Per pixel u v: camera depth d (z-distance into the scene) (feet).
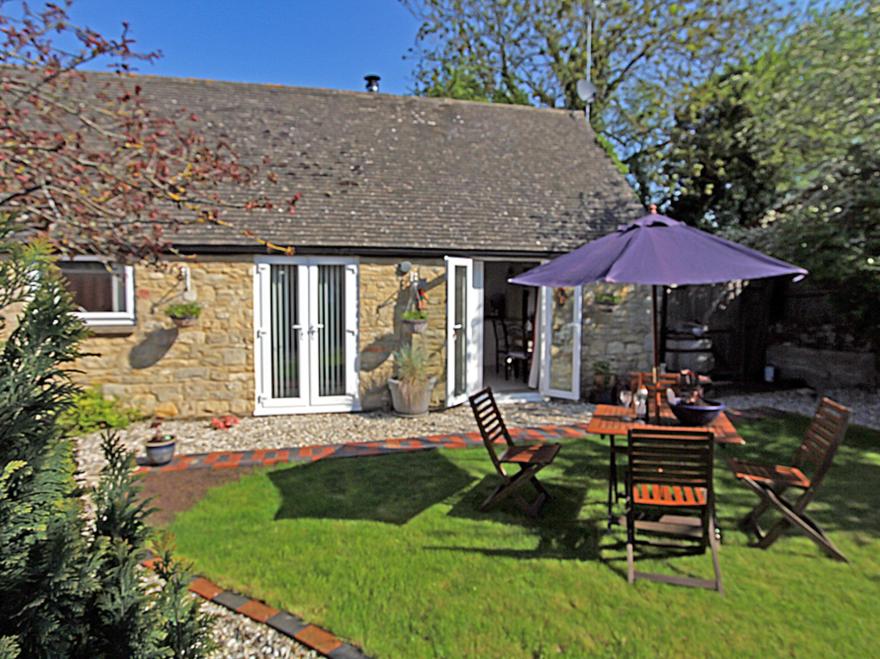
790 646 10.53
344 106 39.55
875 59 34.24
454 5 64.44
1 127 16.97
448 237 32.24
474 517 16.55
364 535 15.28
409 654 10.31
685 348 38.83
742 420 28.22
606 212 37.14
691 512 16.74
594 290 34.96
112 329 28.30
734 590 12.47
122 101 19.52
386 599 12.09
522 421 29.43
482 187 36.47
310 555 14.08
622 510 17.10
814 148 38.37
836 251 30.12
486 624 11.21
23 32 16.70
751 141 44.47
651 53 60.23
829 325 36.60
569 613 11.59
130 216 21.70
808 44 43.14
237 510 17.07
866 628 11.06
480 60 66.80
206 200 21.85
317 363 30.96
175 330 29.07
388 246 30.71
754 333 39.29
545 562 13.76
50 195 17.78
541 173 39.14
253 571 13.25
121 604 6.14
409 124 39.91
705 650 10.44
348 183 30.78
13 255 6.10
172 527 15.80
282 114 37.17
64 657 5.65
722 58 55.62
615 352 35.35
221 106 36.19
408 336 31.76
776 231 34.91
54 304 6.17
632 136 60.70
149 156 19.47
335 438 25.95
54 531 5.88
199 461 22.07
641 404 17.95
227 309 29.63
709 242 15.33
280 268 30.27
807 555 14.21
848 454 22.66
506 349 41.73
